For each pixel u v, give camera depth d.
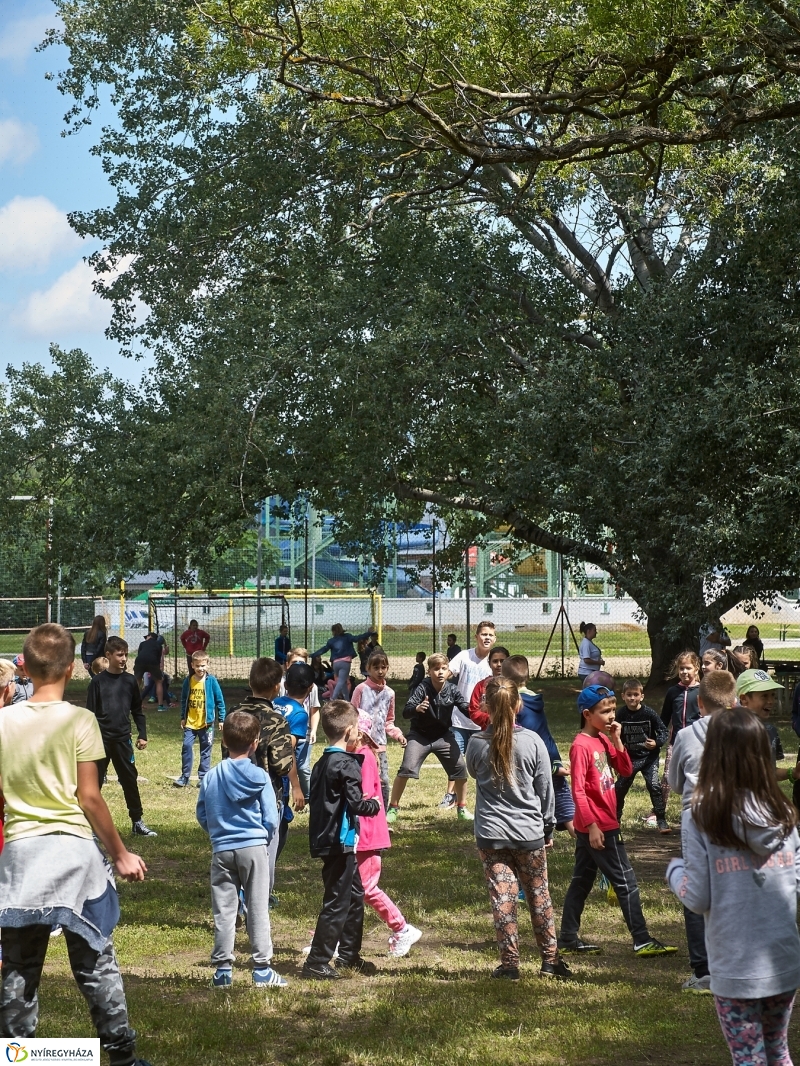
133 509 27.39
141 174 27.06
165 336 27.42
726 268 21.56
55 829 4.47
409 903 8.86
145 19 26.28
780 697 22.53
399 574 53.28
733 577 21.16
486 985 6.74
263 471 24.78
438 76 11.98
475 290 24.70
